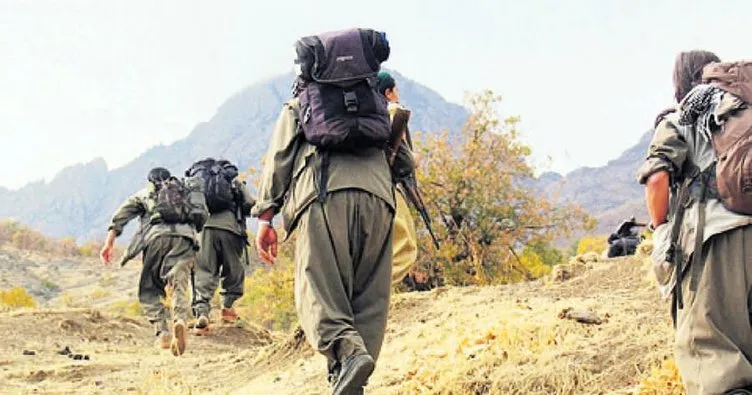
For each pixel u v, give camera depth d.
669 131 4.82
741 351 4.56
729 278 4.58
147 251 11.04
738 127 4.59
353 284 5.52
